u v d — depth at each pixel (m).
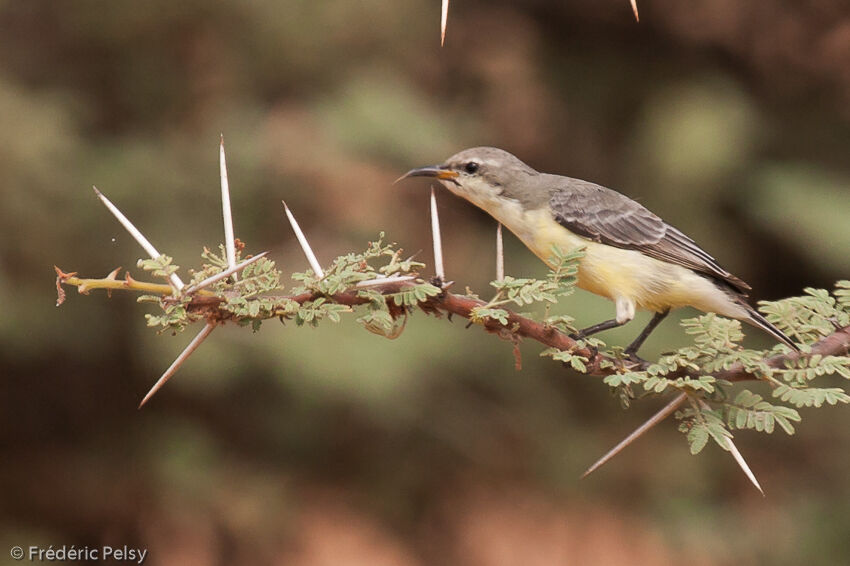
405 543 14.50
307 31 14.36
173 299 3.58
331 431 15.25
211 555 13.36
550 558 14.28
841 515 14.88
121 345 13.78
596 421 15.99
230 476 13.98
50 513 13.48
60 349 13.64
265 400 14.74
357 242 14.09
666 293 6.69
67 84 14.71
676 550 14.52
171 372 3.62
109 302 13.48
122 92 14.72
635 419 15.89
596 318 13.25
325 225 14.21
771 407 3.91
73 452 14.09
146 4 14.02
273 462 14.80
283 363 12.73
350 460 15.40
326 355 12.71
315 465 15.30
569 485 15.34
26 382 14.16
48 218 12.68
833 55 17.17
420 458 15.51
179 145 14.16
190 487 13.45
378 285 3.78
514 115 16.41
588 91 17.78
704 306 6.70
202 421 14.46
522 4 17.67
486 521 14.76
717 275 6.66
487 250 15.64
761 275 17.83
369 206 14.00
